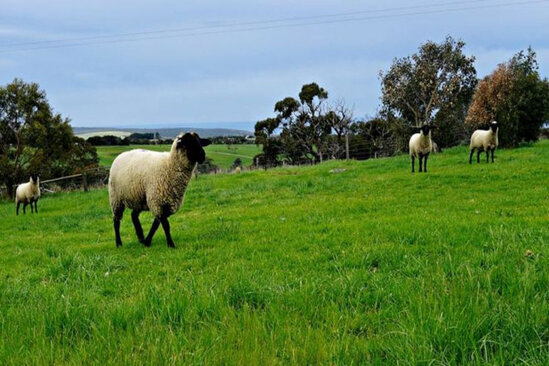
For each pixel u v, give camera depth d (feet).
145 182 29.89
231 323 12.61
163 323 13.50
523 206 34.14
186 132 29.09
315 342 11.14
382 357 10.69
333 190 54.60
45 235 44.16
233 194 59.67
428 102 121.29
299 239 28.35
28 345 11.93
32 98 115.34
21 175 116.47
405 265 19.49
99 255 27.22
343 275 18.33
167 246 30.01
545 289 13.44
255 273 20.30
